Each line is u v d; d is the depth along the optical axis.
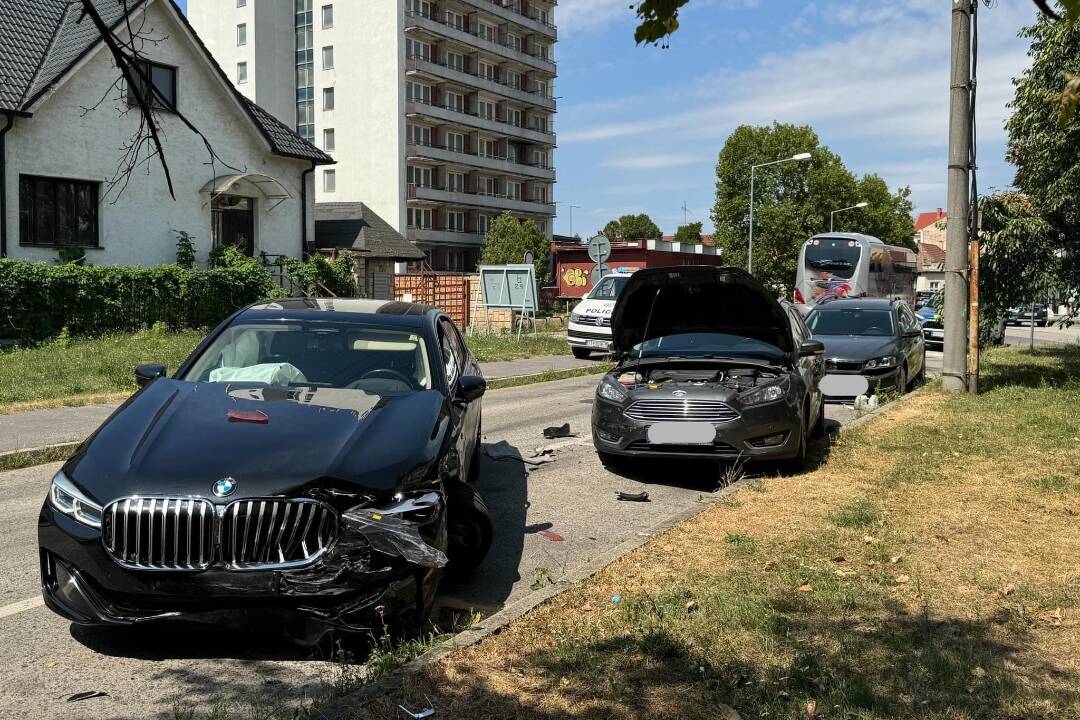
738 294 8.52
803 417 7.98
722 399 7.59
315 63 70.19
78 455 4.24
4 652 4.00
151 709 3.45
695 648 3.94
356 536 3.82
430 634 4.12
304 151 27.84
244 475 3.85
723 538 5.76
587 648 3.92
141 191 23.05
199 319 22.02
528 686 3.55
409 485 4.09
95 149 21.78
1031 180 14.63
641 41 3.64
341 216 37.97
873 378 13.79
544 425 11.27
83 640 4.15
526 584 5.09
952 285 13.80
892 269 37.00
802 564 5.19
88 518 3.81
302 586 3.74
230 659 3.95
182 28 23.44
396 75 67.00
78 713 3.41
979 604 4.57
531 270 25.66
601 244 22.53
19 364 14.49
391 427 4.51
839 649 3.96
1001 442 9.30
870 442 9.39
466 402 5.80
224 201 25.67
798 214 72.44
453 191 73.19
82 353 15.98
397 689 3.48
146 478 3.85
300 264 26.70
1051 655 3.93
